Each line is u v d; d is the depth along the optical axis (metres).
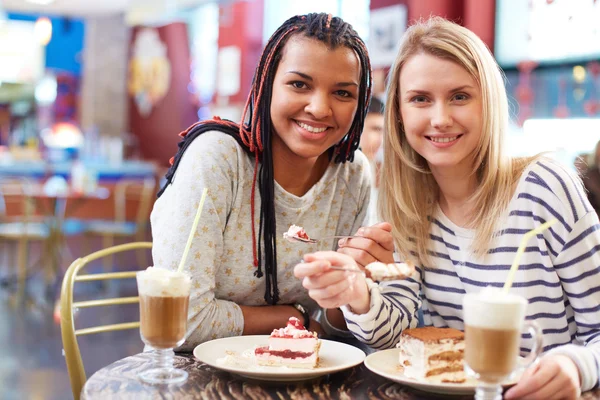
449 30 1.62
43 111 11.66
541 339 1.19
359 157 2.04
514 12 5.56
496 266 1.65
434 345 1.37
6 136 11.31
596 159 4.62
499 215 1.64
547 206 1.59
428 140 1.64
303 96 1.71
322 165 1.94
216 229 1.73
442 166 1.65
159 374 1.42
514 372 1.18
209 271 1.70
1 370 3.93
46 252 6.52
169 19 8.24
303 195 1.90
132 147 11.88
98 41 11.84
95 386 1.34
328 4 7.94
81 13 9.70
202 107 10.70
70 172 9.52
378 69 6.59
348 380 1.43
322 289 1.42
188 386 1.36
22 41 11.52
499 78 1.63
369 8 6.75
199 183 1.72
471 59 1.58
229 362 1.47
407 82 1.64
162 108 11.43
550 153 1.72
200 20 10.72
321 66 1.68
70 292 1.79
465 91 1.59
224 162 1.77
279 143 1.83
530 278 1.61
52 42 11.89
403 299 1.72
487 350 1.16
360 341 1.77
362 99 1.85
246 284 1.83
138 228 7.25
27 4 9.33
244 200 1.81
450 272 1.75
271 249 1.82
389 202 1.82
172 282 1.37
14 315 5.32
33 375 3.86
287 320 1.79
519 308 1.16
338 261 1.42
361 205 2.03
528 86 5.50
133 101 11.97
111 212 7.12
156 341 1.38
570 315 1.63
